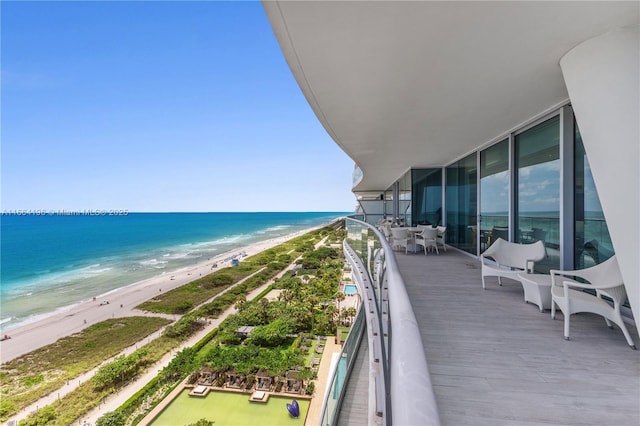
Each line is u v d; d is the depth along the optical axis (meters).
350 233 8.19
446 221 9.25
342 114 4.38
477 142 6.29
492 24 2.27
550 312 3.55
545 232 4.53
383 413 1.75
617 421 1.77
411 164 9.20
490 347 2.69
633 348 2.65
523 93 3.65
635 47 2.25
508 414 1.83
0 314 27.52
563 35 2.41
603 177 2.42
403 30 2.34
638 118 2.23
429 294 4.29
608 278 3.13
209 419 13.52
